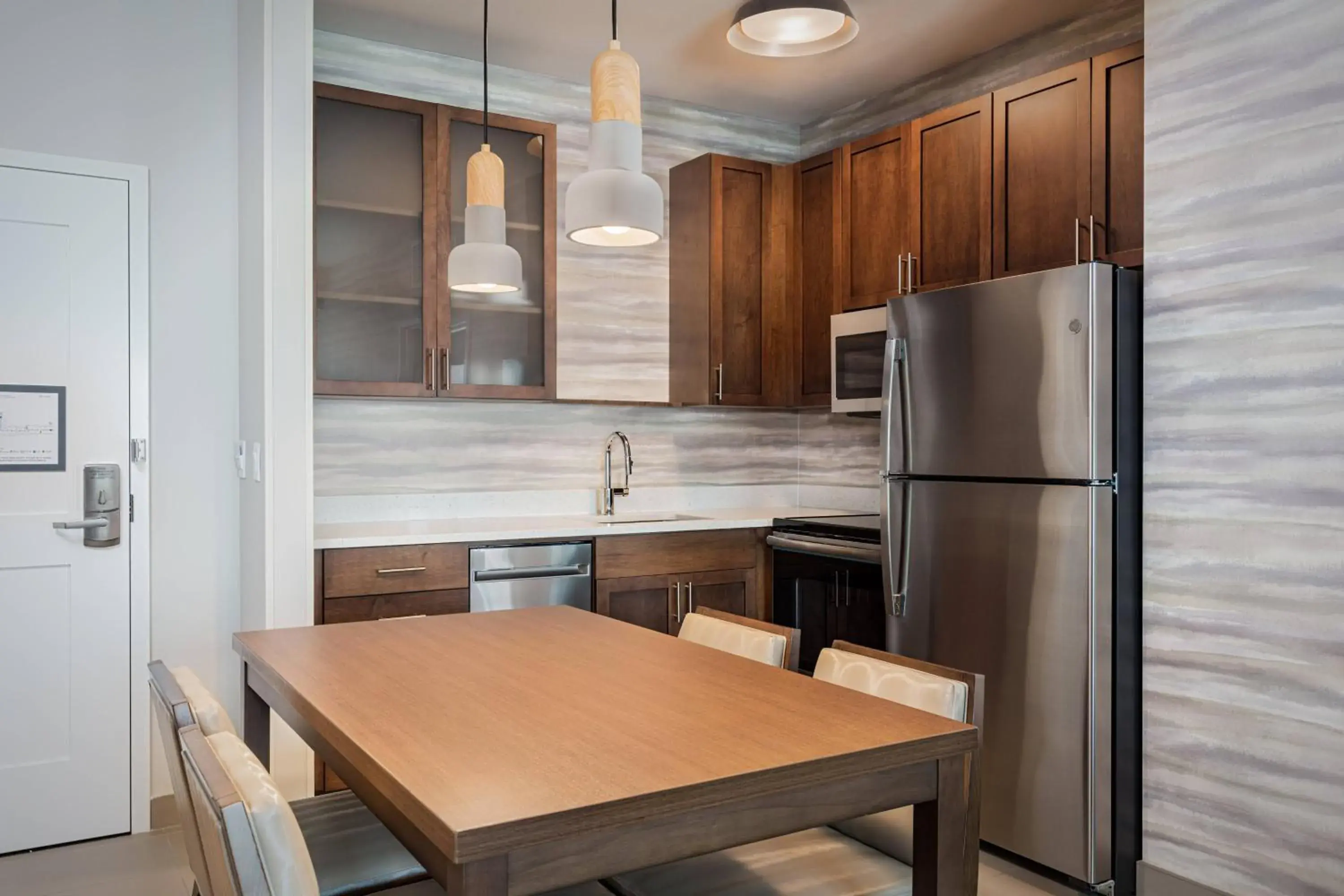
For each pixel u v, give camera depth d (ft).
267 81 9.67
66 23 10.15
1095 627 8.61
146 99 10.56
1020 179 10.90
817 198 13.93
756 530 13.26
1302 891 7.52
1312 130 7.49
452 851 3.50
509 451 13.47
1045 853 8.98
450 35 12.23
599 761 4.32
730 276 13.92
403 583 10.59
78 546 10.12
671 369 14.71
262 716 7.14
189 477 10.78
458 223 12.01
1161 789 8.52
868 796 4.57
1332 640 7.35
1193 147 8.31
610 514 13.82
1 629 9.76
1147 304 8.68
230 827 3.54
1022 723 9.20
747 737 4.70
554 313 12.67
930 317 10.18
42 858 9.68
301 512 9.88
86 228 10.23
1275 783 7.70
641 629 7.57
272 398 9.74
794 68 13.34
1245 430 7.93
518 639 7.13
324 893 5.62
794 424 15.90
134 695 10.39
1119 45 11.14
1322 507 7.42
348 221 11.32
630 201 6.09
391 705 5.30
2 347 9.80
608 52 6.35
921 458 10.28
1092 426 8.61
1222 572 8.09
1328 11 7.38
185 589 10.75
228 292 11.02
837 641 6.77
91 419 10.23
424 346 11.71
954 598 9.87
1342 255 7.29
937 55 12.85
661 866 5.69
